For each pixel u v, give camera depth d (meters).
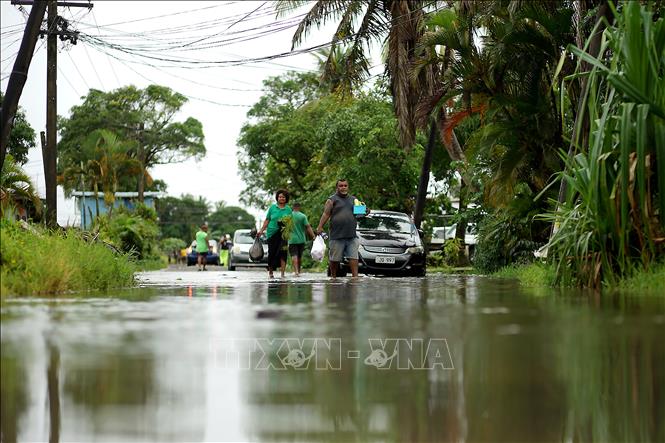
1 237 14.08
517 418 4.73
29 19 19.69
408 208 55.19
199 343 7.18
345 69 43.88
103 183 75.94
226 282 22.69
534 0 28.34
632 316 9.40
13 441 4.24
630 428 4.59
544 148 30.84
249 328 8.31
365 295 14.43
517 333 7.83
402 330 8.14
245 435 4.38
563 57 17.92
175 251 124.50
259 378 5.73
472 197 40.34
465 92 32.19
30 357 6.36
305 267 61.47
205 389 5.41
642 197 14.88
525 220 30.88
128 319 9.20
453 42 31.78
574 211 16.20
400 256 31.89
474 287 17.53
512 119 30.92
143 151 122.19
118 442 4.25
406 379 5.71
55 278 14.61
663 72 15.52
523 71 30.70
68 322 8.84
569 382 5.57
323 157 57.94
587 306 10.92
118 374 5.75
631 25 15.22
